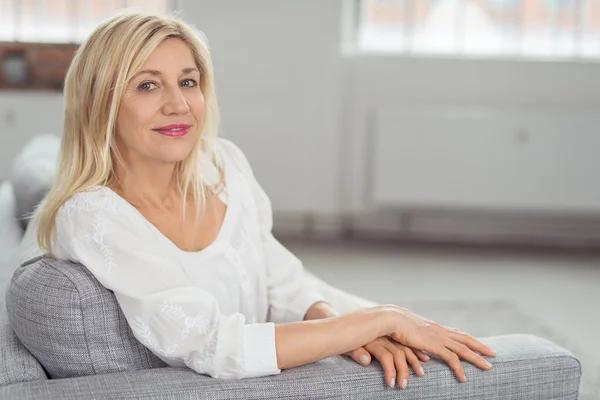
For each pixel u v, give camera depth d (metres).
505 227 5.15
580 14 5.02
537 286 4.03
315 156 4.93
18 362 1.27
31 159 2.40
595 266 4.54
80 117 1.37
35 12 5.11
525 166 4.81
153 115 1.36
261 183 4.94
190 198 1.50
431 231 5.17
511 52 5.05
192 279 1.43
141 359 1.31
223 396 1.21
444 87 4.94
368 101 4.98
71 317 1.24
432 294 3.80
